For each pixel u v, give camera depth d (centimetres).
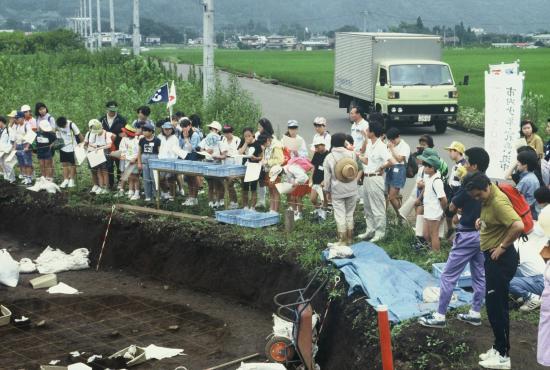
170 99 2062
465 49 13638
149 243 1656
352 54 3381
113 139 1816
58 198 1858
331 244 1382
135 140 1748
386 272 1234
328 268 1309
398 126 3209
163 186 1767
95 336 1354
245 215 1562
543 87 4916
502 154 1655
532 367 960
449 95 2966
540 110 3206
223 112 2577
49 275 1609
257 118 2662
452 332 1050
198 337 1345
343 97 3606
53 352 1286
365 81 3212
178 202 1741
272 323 1391
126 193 1827
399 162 1471
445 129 3022
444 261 1308
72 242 1780
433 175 1316
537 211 1297
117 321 1420
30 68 4484
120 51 5891
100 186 1838
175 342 1325
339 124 3306
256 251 1476
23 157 1964
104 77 4109
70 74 4266
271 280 1445
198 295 1539
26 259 1700
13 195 1930
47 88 3725
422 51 3148
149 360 1248
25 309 1475
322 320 1260
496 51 12094
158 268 1631
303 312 1182
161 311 1464
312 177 1562
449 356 1004
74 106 2814
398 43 3123
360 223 1540
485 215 971
